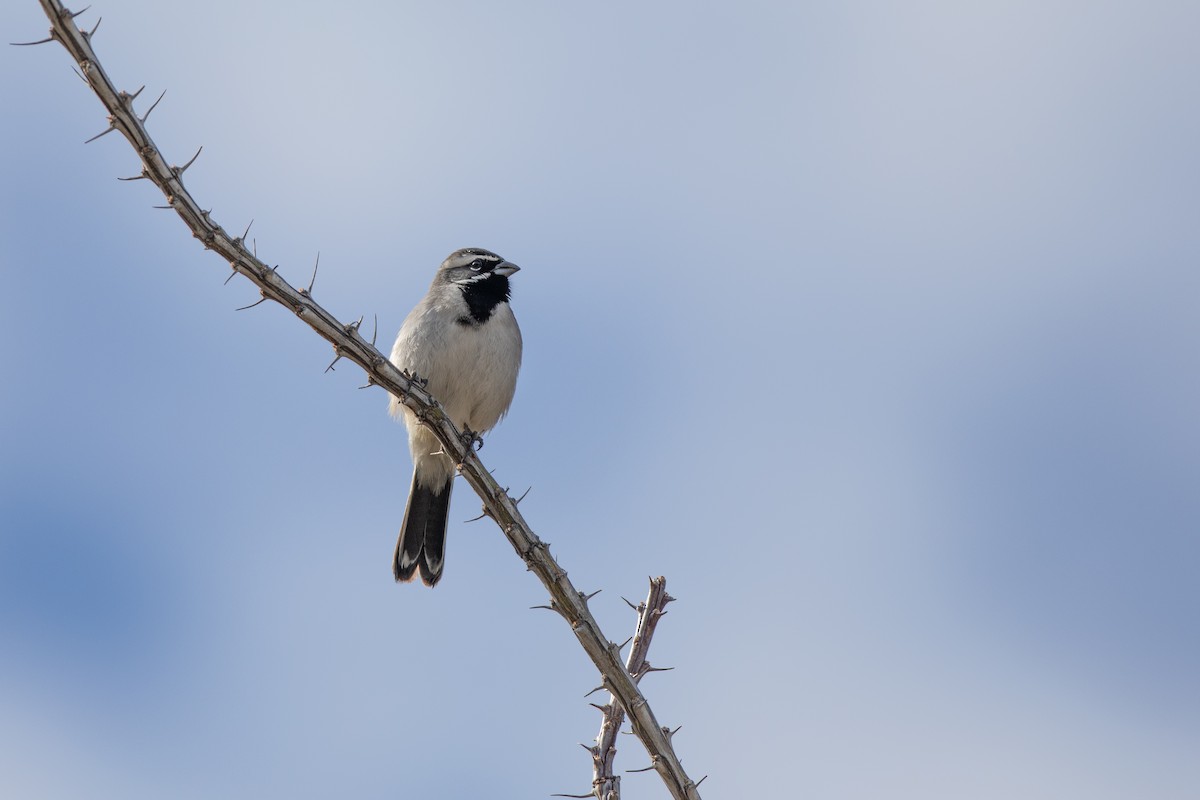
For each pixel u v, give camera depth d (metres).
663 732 8.81
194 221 8.95
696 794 8.67
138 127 8.41
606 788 8.70
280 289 9.52
